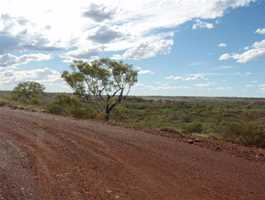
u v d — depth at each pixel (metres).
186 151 10.79
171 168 8.60
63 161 9.03
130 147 11.07
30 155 9.55
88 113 24.34
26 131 13.85
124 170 8.33
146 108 58.88
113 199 6.29
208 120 36.75
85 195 6.47
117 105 40.00
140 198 6.38
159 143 12.03
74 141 11.87
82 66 38.44
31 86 48.47
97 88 38.78
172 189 6.96
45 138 12.34
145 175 7.93
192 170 8.48
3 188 6.60
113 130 15.00
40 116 20.20
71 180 7.41
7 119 17.88
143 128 16.52
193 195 6.64
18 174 7.62
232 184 7.44
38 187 6.82
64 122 17.30
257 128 14.43
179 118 40.16
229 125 15.52
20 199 6.08
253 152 11.34
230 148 11.90
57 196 6.36
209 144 12.48
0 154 9.48
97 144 11.45
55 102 32.47
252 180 7.81
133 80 39.09
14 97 47.50
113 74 38.84
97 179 7.54
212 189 7.04
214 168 8.76
